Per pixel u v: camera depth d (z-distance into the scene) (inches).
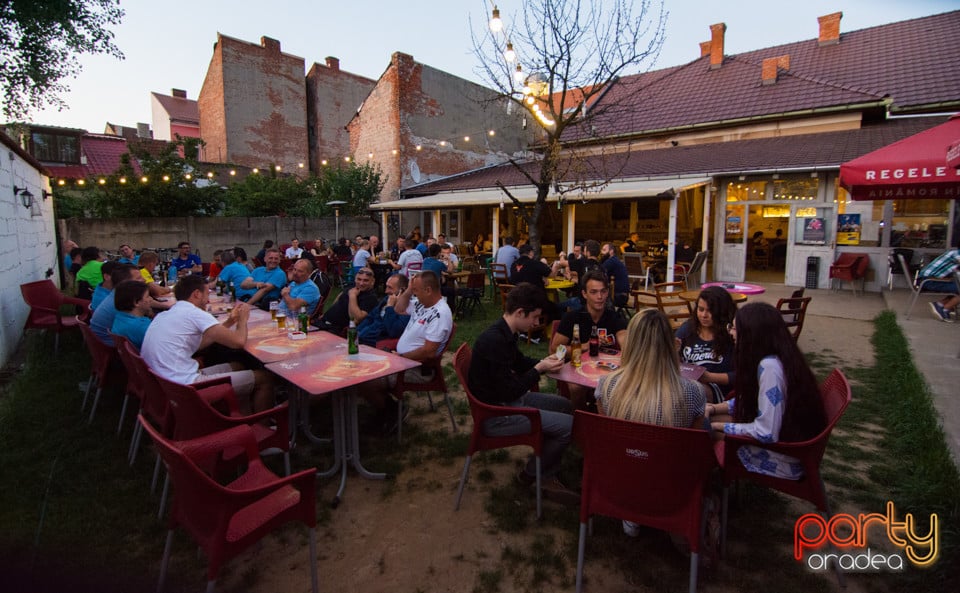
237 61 902.4
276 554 105.9
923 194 251.3
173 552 105.9
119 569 100.3
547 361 123.6
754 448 99.0
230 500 75.9
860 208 435.2
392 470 138.3
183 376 131.0
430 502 124.4
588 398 145.6
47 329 251.6
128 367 144.0
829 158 415.5
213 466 103.8
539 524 115.0
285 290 206.4
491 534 112.0
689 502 86.0
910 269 408.8
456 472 138.6
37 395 187.6
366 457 146.3
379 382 155.7
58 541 107.9
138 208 563.2
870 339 268.1
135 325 147.2
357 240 490.0
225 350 173.3
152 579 97.8
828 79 564.4
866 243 436.1
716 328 140.3
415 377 159.9
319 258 466.0
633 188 447.2
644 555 103.7
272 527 84.4
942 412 150.1
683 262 460.1
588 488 93.0
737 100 599.5
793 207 462.3
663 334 93.8
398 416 155.3
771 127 552.7
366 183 725.9
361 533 112.7
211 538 77.9
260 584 97.1
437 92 771.4
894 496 121.2
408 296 194.1
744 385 99.5
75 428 162.2
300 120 994.7
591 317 153.4
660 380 92.7
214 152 930.7
